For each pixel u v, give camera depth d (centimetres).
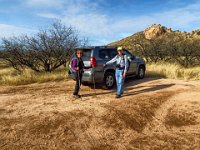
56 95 859
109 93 879
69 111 655
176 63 1942
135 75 1144
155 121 596
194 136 510
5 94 899
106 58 953
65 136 512
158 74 1307
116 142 488
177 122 589
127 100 764
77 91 804
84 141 492
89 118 602
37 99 804
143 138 505
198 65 1886
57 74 1273
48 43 1420
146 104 716
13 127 558
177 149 455
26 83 1142
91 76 898
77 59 799
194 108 675
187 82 1074
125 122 582
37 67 1507
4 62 1602
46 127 554
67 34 1472
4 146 471
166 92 869
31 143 484
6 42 1395
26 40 1410
